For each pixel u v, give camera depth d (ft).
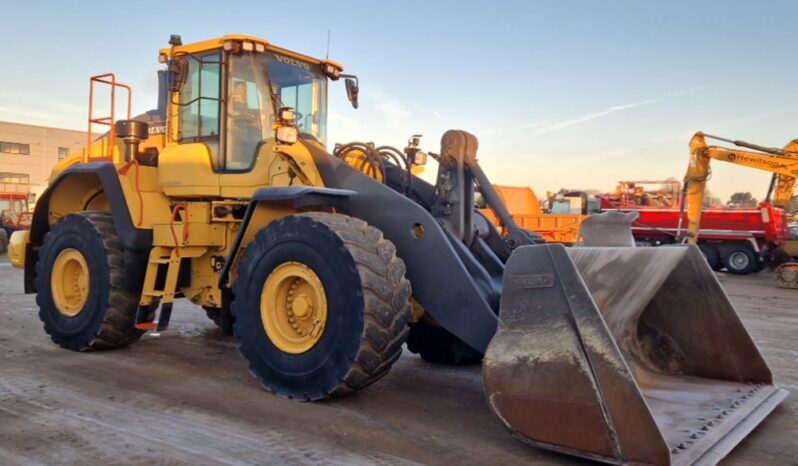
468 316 13.53
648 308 15.62
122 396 14.64
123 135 19.15
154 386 15.53
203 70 18.66
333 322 13.52
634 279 13.71
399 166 18.33
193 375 16.62
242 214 18.16
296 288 14.64
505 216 15.97
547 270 11.06
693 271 14.84
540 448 11.31
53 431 12.26
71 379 16.07
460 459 11.12
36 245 22.04
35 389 15.11
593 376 10.36
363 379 13.34
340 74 20.58
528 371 11.01
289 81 18.94
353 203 15.33
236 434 12.19
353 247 13.39
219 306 18.21
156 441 11.79
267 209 15.92
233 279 16.56
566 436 10.61
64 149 161.79
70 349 19.43
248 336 14.98
